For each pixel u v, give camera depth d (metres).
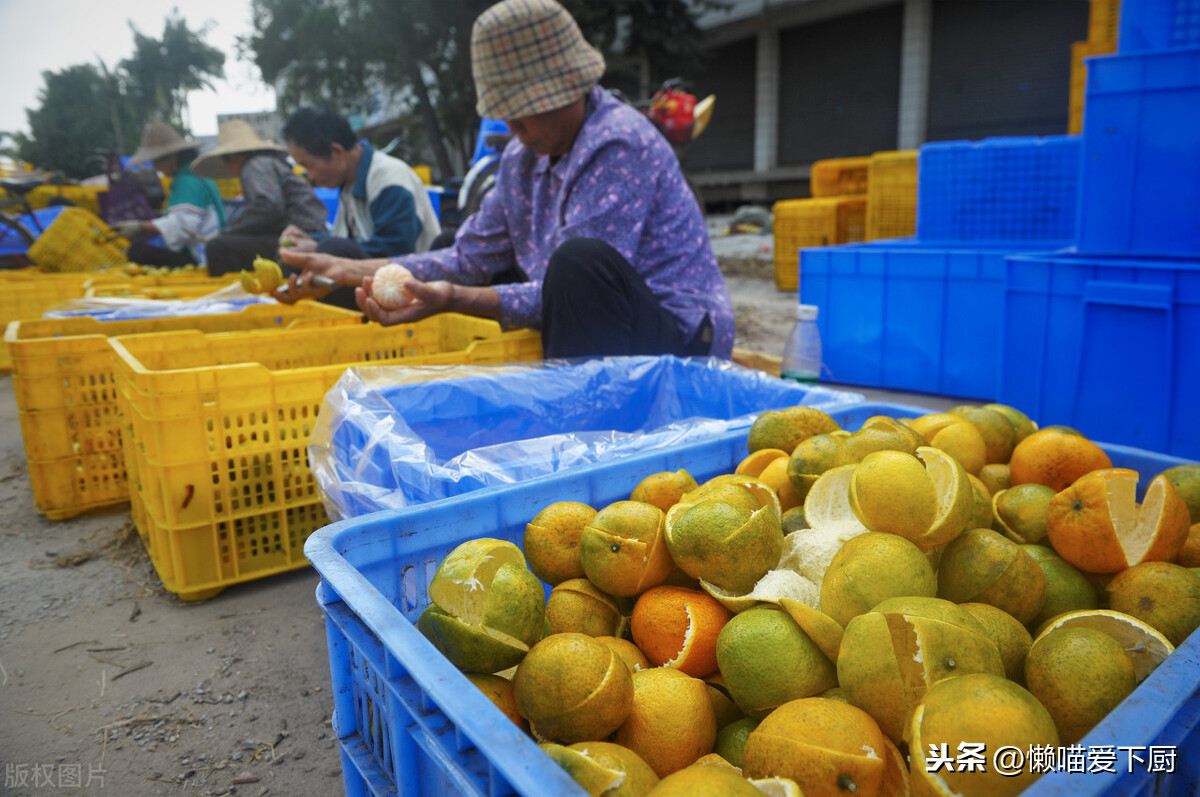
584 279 2.60
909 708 0.88
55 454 2.97
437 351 3.46
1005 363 3.64
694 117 4.83
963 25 18.11
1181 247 3.16
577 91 2.79
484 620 1.00
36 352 2.88
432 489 1.47
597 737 0.94
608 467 1.54
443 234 4.67
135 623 2.23
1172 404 3.04
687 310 2.99
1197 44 3.16
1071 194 5.23
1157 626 1.12
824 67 20.83
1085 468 1.49
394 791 0.98
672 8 20.00
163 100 48.16
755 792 0.74
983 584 1.13
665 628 1.14
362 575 1.11
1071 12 16.41
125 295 4.78
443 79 20.62
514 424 2.13
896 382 4.83
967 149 5.55
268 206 5.64
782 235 9.47
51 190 12.25
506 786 0.75
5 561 2.65
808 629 1.00
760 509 1.17
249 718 1.81
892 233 8.45
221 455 2.29
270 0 22.56
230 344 2.99
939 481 1.19
